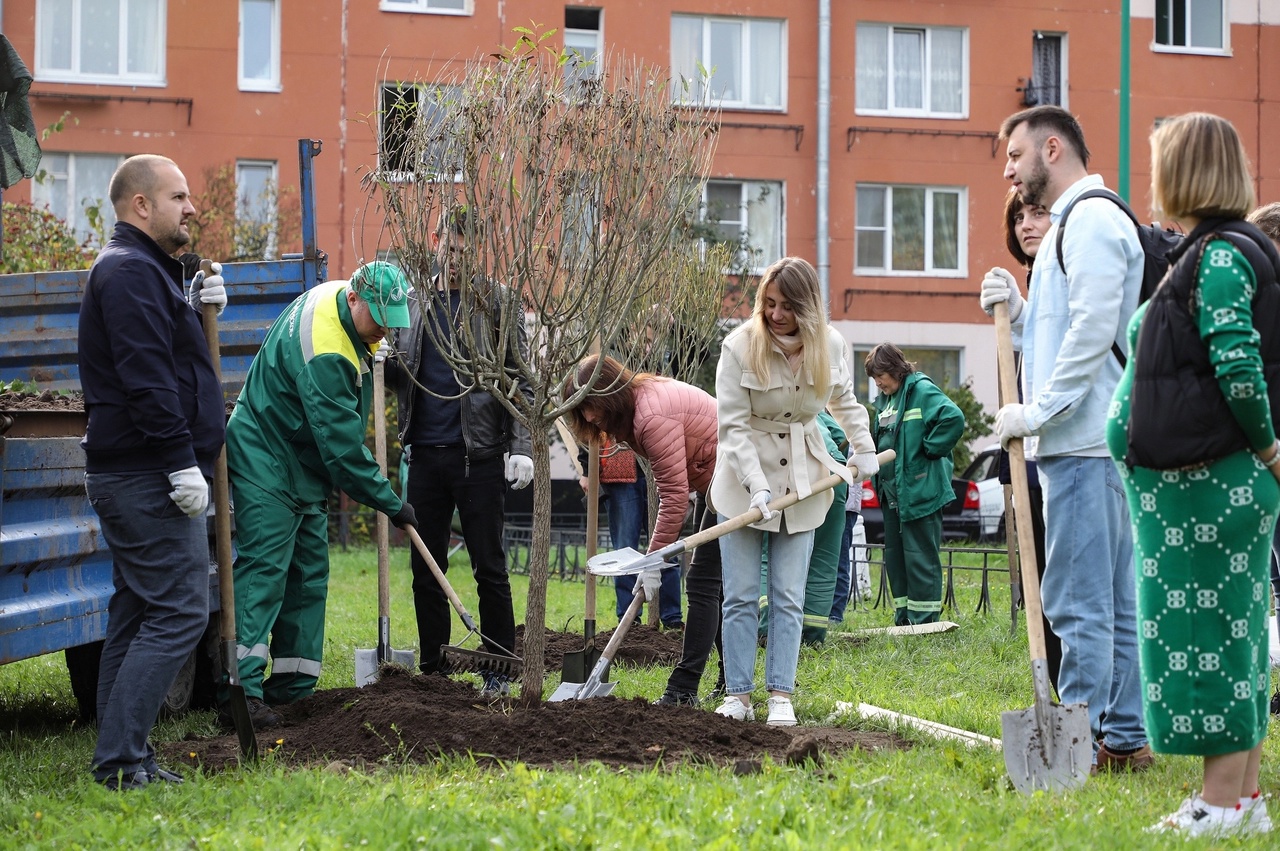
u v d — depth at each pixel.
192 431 4.48
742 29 22.80
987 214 23.58
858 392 23.27
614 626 9.23
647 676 6.66
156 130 21.00
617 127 4.54
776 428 5.46
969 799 3.83
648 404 5.56
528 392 6.40
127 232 4.38
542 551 5.13
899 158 23.30
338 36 21.42
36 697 6.52
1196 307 3.56
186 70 21.06
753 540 5.50
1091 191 4.40
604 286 4.61
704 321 8.59
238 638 5.47
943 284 23.45
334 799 3.85
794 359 5.37
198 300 4.97
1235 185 3.62
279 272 7.22
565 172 4.53
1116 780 4.16
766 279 5.32
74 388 7.28
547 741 4.63
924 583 8.62
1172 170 3.65
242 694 4.60
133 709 4.21
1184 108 24.02
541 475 5.03
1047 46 23.97
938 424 8.52
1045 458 4.44
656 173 4.57
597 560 5.37
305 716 5.44
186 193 4.47
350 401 5.63
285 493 5.64
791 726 5.36
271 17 21.42
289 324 5.71
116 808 3.93
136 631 4.39
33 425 5.12
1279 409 3.60
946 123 23.42
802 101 22.91
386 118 4.74
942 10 23.31
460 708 5.22
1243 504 3.57
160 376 4.21
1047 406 4.27
